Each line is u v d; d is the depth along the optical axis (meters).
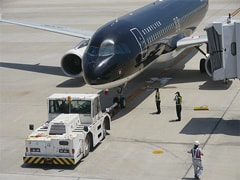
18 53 45.88
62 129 21.94
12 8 75.69
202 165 20.08
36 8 74.50
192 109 28.25
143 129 25.47
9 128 26.88
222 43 24.52
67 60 33.97
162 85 33.50
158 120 26.69
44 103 31.14
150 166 21.00
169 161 21.42
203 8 43.50
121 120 26.97
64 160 21.23
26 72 39.06
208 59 32.50
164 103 29.62
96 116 23.69
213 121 26.09
